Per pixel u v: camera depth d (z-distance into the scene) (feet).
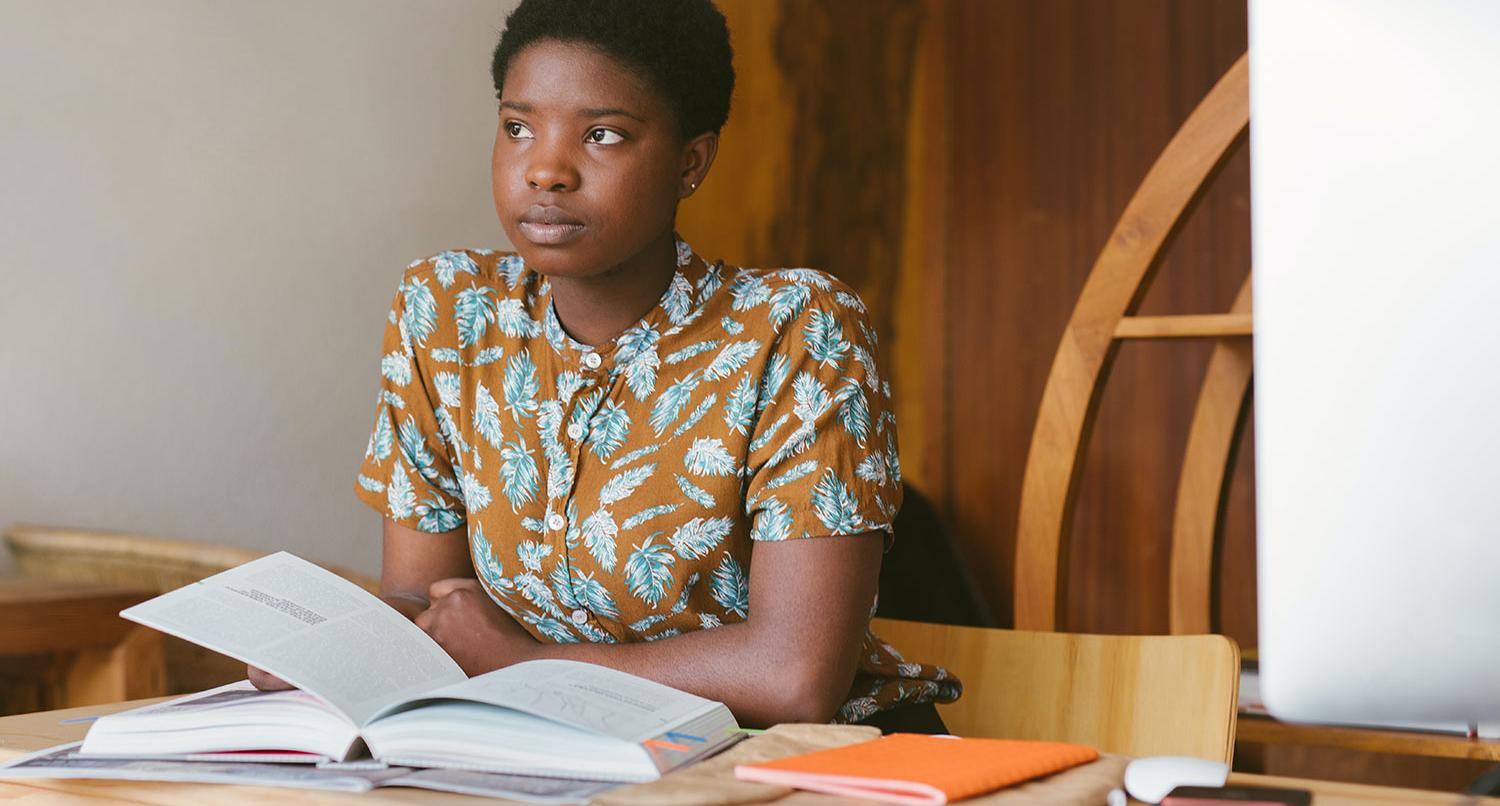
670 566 4.19
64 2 7.80
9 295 7.51
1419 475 2.07
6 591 5.90
